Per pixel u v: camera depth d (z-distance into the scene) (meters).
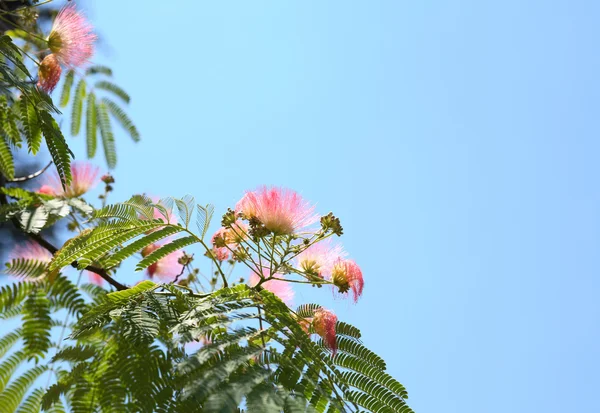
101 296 4.70
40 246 5.45
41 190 6.99
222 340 3.79
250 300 4.61
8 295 4.50
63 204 6.24
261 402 3.28
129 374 4.01
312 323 4.71
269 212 5.02
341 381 4.37
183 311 4.43
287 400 3.42
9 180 6.37
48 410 4.15
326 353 4.46
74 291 4.65
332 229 5.15
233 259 5.27
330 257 5.35
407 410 4.51
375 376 4.61
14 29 6.51
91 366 4.16
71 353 4.22
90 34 6.79
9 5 6.52
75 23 6.71
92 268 5.33
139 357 4.03
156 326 4.18
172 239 5.17
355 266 5.27
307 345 4.33
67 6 6.72
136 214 5.05
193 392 3.27
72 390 4.12
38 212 5.74
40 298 4.57
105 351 4.19
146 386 3.95
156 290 4.64
